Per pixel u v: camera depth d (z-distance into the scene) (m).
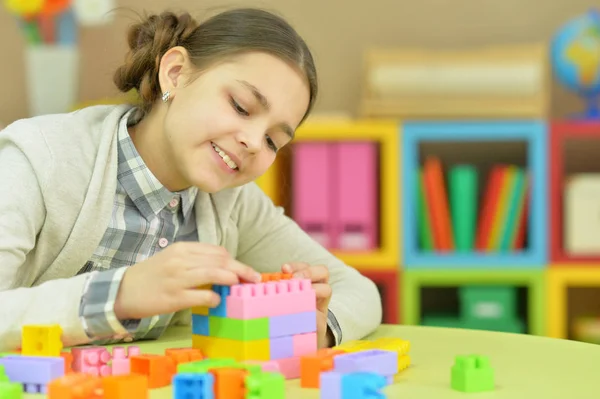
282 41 1.27
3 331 1.04
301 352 1.00
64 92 3.35
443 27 3.60
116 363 0.93
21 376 0.87
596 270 3.12
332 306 1.30
